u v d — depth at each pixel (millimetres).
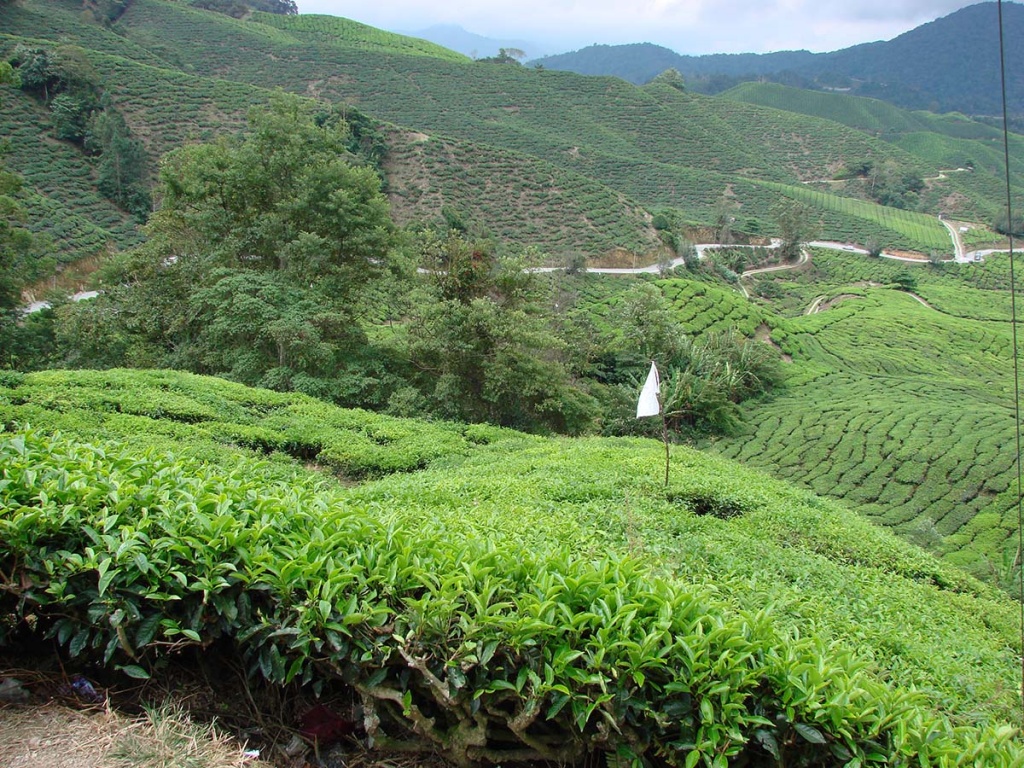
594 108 105500
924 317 60156
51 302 26688
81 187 47375
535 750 3508
